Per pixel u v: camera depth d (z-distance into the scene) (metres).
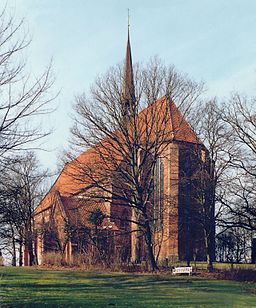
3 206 25.19
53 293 29.83
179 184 53.19
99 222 55.22
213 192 47.66
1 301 25.72
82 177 51.06
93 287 33.88
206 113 56.44
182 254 57.31
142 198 49.41
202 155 50.59
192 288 33.78
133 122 50.12
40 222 68.00
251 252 55.03
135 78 50.59
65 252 60.09
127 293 30.41
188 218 50.44
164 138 50.91
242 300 27.69
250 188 43.03
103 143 50.84
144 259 54.06
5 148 20.62
